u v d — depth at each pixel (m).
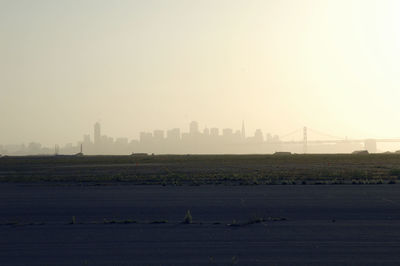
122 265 14.14
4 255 15.70
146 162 127.69
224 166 94.31
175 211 26.59
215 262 14.31
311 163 107.75
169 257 15.02
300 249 16.00
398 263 14.11
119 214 25.88
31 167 101.75
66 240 18.12
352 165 94.00
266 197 32.97
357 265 13.92
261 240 17.59
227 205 28.81
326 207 27.47
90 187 44.12
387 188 39.19
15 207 29.77
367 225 20.98
